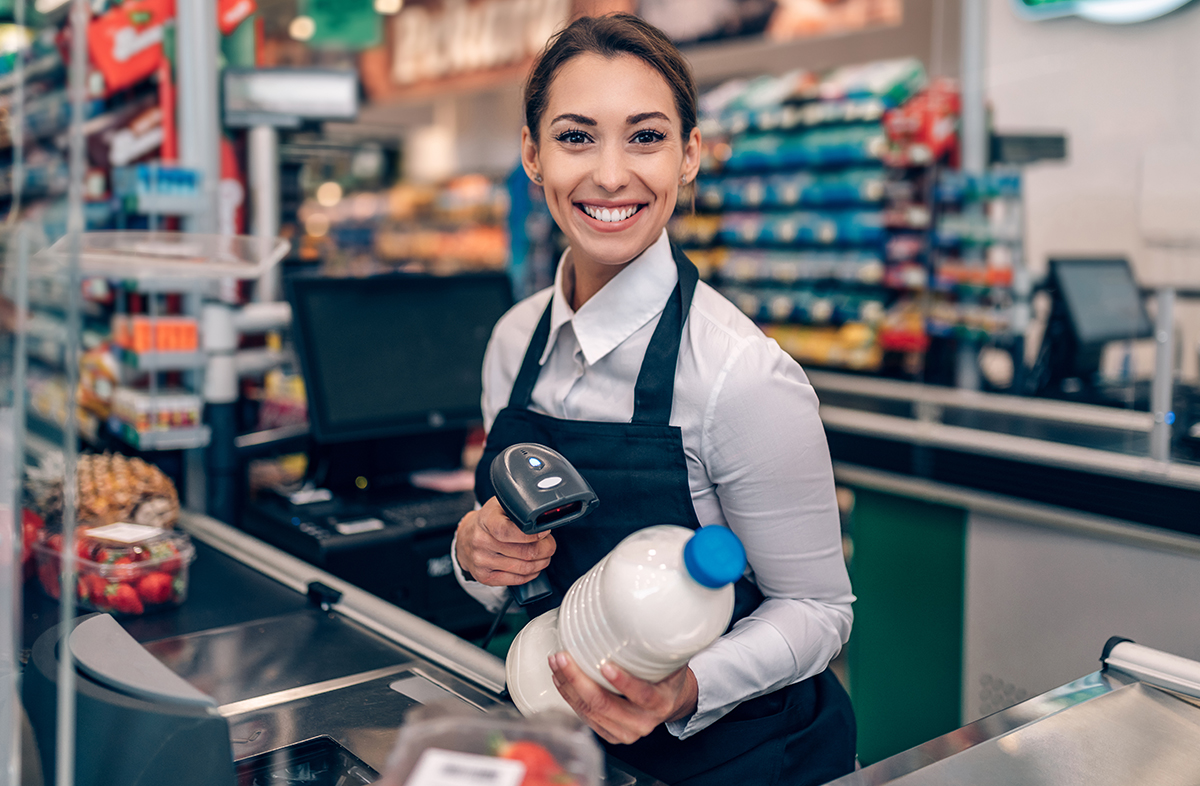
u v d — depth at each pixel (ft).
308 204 24.48
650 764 3.91
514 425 4.24
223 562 5.74
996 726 3.59
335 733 3.67
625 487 3.83
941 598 8.05
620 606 2.86
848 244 16.31
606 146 3.50
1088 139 14.39
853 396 10.05
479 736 2.49
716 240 17.99
